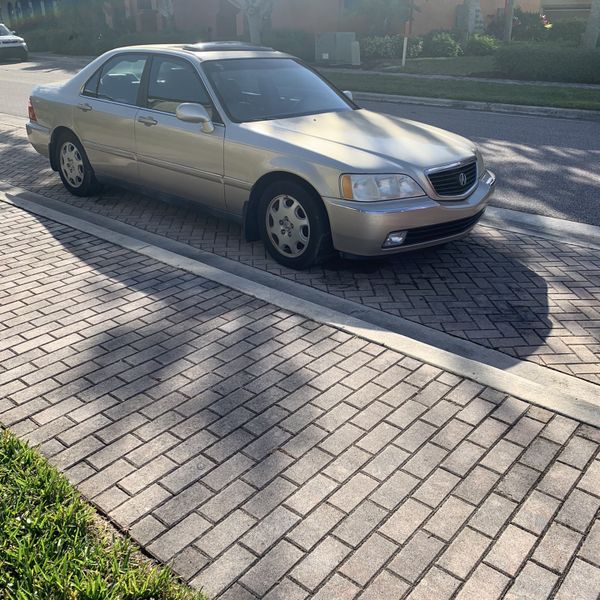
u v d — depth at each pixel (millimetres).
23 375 4043
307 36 24938
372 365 4180
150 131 6520
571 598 2602
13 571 2562
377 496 3096
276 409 3732
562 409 3752
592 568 2734
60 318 4762
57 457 3324
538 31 30172
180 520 2943
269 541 2838
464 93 16297
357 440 3484
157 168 6605
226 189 6027
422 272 5758
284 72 6785
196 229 6773
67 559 2613
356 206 5145
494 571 2711
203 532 2881
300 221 5539
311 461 3320
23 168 9141
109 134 6988
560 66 18172
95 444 3426
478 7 28859
